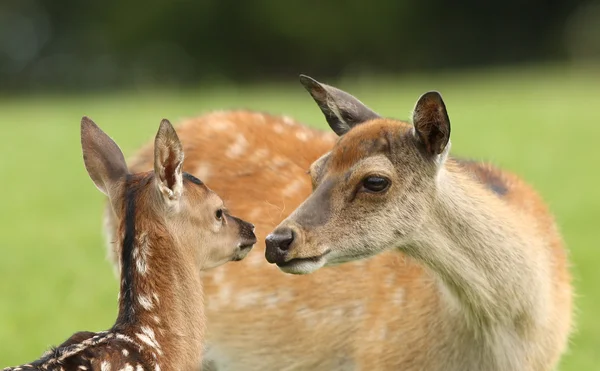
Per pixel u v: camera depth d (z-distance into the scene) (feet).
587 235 65.05
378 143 32.12
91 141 32.12
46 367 27.37
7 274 57.36
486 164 38.60
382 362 34.88
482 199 33.09
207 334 38.47
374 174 31.63
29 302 52.37
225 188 39.17
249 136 40.34
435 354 34.14
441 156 31.96
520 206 35.55
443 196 32.32
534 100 132.05
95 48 255.50
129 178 31.73
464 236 32.55
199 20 258.37
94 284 55.83
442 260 32.68
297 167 39.01
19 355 45.75
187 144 40.83
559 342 35.32
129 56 257.75
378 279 35.53
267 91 171.73
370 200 31.76
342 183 31.94
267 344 37.45
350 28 260.21
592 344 46.91
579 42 256.73
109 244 41.98
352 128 33.35
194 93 173.06
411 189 32.04
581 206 72.74
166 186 30.53
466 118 112.98
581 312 50.62
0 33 252.62
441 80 185.78
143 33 257.75
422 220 32.24
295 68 265.34
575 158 89.97
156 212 30.91
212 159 39.96
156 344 30.32
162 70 253.85
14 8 253.85
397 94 139.13
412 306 34.50
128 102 150.20
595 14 258.57
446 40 262.26
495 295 32.83
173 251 30.99
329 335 36.19
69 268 58.80
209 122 41.55
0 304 51.67
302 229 31.32
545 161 88.38
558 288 35.53
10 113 138.62
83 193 82.53
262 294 37.35
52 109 141.69
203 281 38.40
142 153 42.11
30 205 77.61
